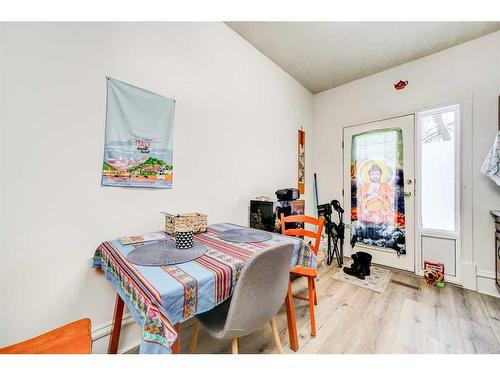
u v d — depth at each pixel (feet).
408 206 8.76
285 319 5.69
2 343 3.36
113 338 4.04
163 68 5.29
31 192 3.58
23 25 3.51
